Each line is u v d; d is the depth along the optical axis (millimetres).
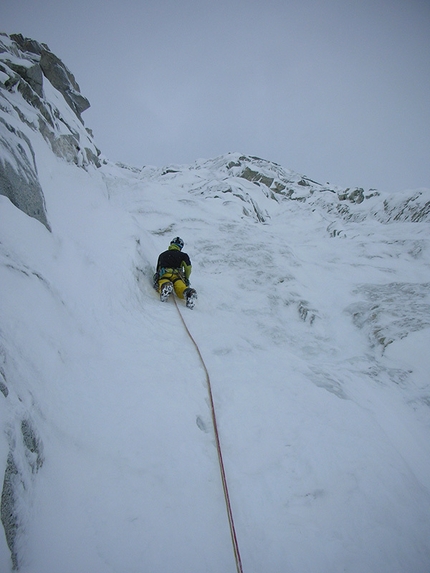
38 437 1719
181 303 5430
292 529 1947
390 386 4023
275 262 7816
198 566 1623
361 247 10375
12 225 3072
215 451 2389
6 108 5141
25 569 1303
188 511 1874
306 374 3799
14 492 1410
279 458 2426
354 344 5332
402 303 6102
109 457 1972
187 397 2818
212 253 7996
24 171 3568
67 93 9977
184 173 29234
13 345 2008
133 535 1628
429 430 3404
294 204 25109
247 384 3285
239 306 5996
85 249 4301
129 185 13656
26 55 8922
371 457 2586
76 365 2484
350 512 2111
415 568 1881
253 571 1706
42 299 2656
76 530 1540
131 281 4719
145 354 3246
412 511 2238
